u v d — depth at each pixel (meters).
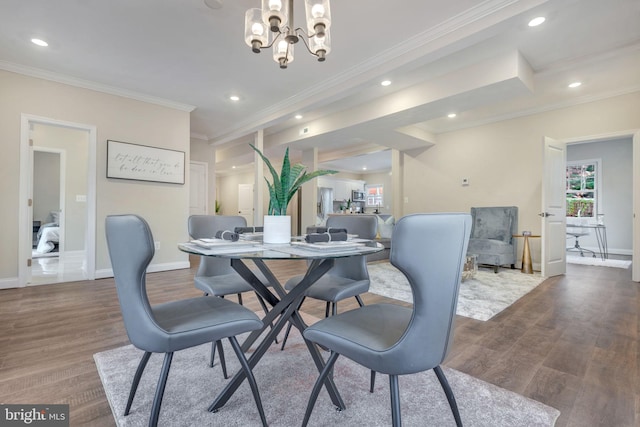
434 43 2.72
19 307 2.66
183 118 4.59
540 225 4.76
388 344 0.99
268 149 6.78
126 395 1.38
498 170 5.20
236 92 4.09
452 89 3.46
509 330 2.21
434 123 5.49
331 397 1.32
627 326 2.29
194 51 3.07
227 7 2.41
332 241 1.52
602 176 6.73
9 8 2.41
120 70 3.47
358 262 1.99
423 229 0.88
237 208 11.02
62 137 5.68
